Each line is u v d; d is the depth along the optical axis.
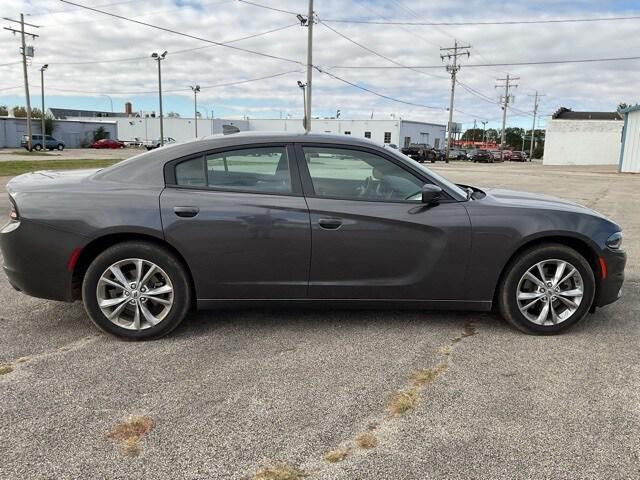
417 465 2.50
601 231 4.10
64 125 71.56
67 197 3.82
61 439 2.67
